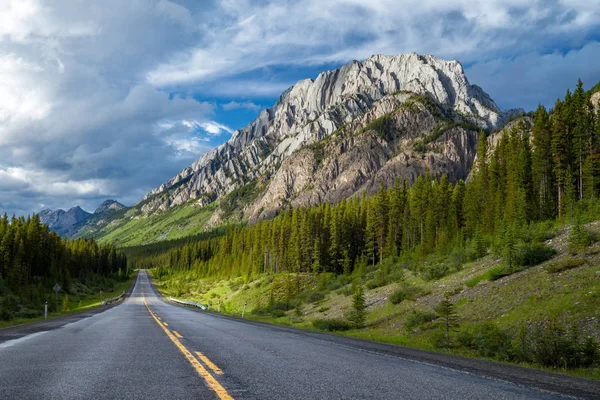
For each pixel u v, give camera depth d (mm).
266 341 11734
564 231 31391
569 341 12086
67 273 109062
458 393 5117
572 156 60500
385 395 4887
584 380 6926
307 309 47031
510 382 6086
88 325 18203
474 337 17016
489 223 63281
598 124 58375
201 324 19672
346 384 5520
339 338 14523
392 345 12969
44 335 13039
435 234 75000
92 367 6688
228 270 140750
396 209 95500
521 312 19125
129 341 11023
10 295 61844
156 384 5316
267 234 125000
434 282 35000
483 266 32219
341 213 106062
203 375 5953
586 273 20062
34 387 5117
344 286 57906
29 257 97000
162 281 187375
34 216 109188
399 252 90875
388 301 34312
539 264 25328
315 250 92750
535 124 67312
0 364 7004
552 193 64250
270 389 5086
